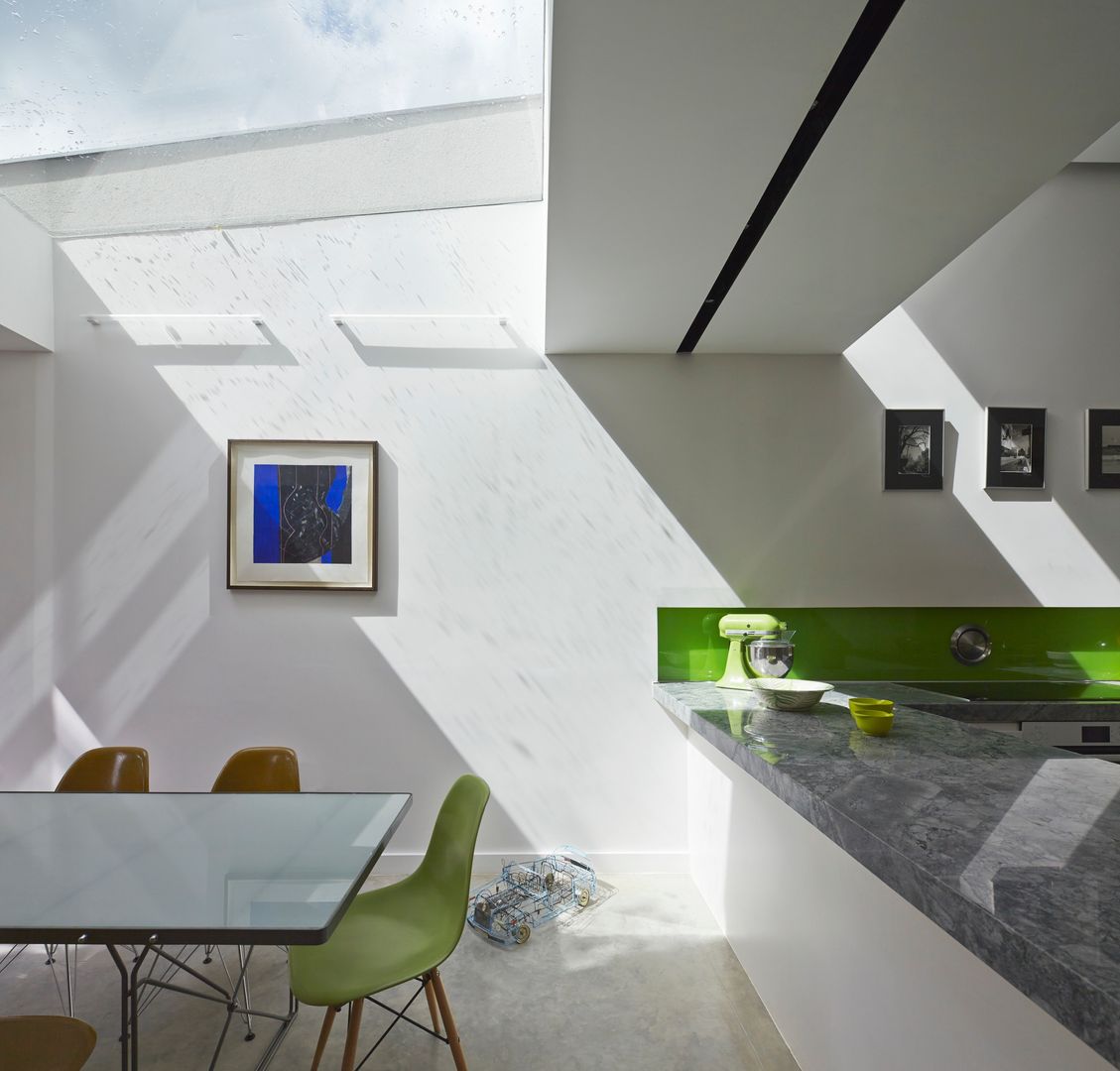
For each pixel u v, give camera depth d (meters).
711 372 3.59
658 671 3.54
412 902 2.15
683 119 1.74
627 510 3.57
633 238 2.33
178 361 3.56
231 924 1.45
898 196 2.09
